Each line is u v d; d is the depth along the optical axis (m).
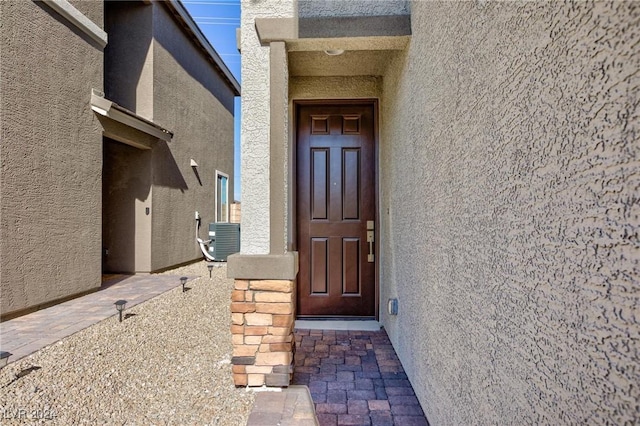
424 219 2.08
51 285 4.57
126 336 3.53
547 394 0.85
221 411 2.14
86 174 5.25
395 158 3.01
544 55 0.88
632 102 0.62
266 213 2.46
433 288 1.89
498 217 1.13
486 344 1.21
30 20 4.26
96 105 5.36
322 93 3.78
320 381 2.57
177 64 8.36
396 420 2.08
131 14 7.33
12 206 4.01
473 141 1.33
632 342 0.61
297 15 2.46
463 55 1.44
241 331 2.40
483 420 1.23
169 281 6.49
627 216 0.62
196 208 9.41
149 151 7.25
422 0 2.12
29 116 4.24
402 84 2.71
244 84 2.46
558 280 0.82
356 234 3.97
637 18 0.61
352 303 3.97
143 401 2.27
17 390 2.39
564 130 0.80
